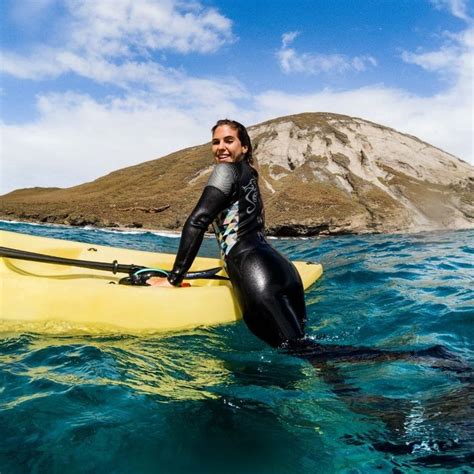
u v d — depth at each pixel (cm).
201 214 352
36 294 358
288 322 329
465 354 313
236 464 186
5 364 279
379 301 464
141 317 357
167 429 210
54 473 178
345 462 187
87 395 240
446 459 186
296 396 245
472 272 615
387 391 250
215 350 321
